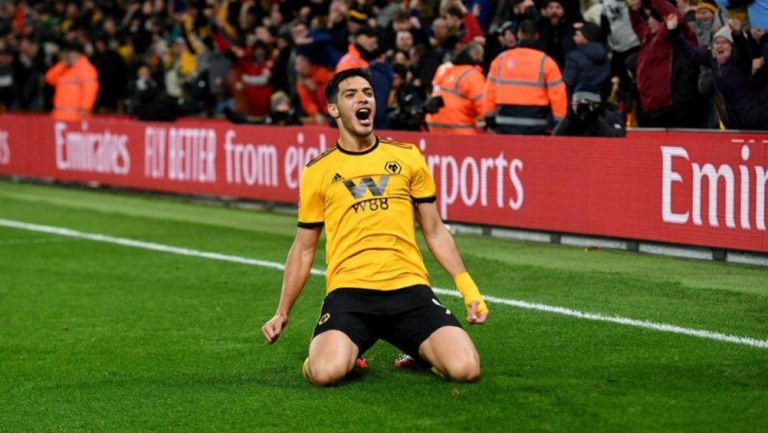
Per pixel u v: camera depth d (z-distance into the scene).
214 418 17.16
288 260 19.30
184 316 25.08
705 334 21.80
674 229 30.55
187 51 60.22
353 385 18.62
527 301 25.59
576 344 21.28
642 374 18.88
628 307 24.58
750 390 17.69
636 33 36.84
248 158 45.47
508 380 18.64
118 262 32.81
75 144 56.00
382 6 51.31
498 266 30.16
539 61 36.28
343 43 47.28
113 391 18.95
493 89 37.16
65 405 18.22
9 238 38.12
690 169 29.98
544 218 33.97
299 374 19.69
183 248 35.16
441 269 30.38
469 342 18.56
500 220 35.25
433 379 18.84
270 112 50.62
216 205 47.28
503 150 34.94
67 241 37.22
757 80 31.70
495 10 46.59
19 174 60.03
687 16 37.44
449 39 42.88
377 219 18.89
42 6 75.69
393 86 44.09
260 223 40.88
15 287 29.11
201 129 47.97
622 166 31.69
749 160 28.59
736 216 29.03
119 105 63.56
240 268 31.34
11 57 70.06
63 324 24.52
